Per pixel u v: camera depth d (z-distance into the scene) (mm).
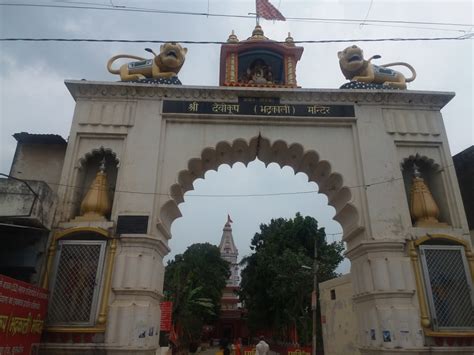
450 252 8266
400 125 9516
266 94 9602
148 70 9891
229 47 11547
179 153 9094
